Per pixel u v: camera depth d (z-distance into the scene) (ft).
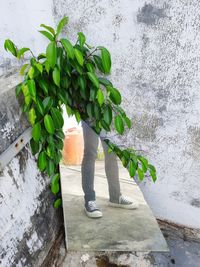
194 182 5.66
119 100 4.74
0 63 5.49
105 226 6.08
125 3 4.33
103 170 6.03
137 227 6.04
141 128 5.49
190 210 6.10
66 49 3.93
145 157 5.85
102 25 4.67
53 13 4.89
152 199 6.41
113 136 5.86
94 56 4.62
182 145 5.32
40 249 5.39
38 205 5.29
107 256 5.76
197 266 5.69
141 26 4.43
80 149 5.77
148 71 4.79
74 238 5.93
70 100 4.91
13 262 4.51
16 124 4.33
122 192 6.20
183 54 4.41
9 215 4.35
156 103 5.06
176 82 4.69
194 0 3.95
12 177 4.39
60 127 4.56
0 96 3.99
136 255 5.79
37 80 4.24
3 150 4.02
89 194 6.09
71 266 5.58
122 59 4.86
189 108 4.85
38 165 4.87
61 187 5.84
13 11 4.98
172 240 6.22
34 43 5.18
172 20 4.20
